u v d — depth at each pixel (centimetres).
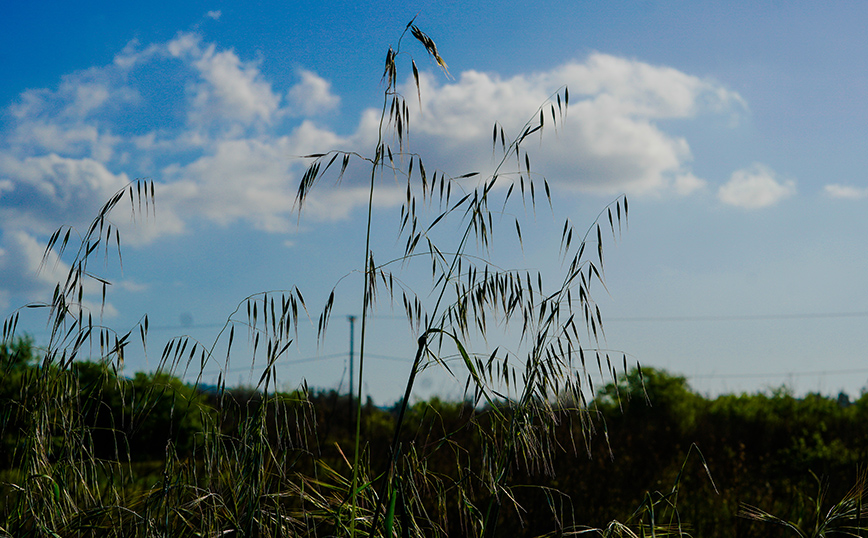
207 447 211
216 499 215
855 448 1160
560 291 230
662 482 766
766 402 2097
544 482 596
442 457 416
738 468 899
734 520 544
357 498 236
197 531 216
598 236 237
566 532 220
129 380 221
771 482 911
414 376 203
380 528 216
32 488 217
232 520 209
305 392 218
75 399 229
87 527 217
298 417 222
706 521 564
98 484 246
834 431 1587
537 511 545
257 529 212
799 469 1098
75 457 228
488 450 218
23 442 223
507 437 218
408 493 215
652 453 974
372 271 217
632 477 765
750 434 1509
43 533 212
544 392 217
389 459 203
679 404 2066
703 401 2452
